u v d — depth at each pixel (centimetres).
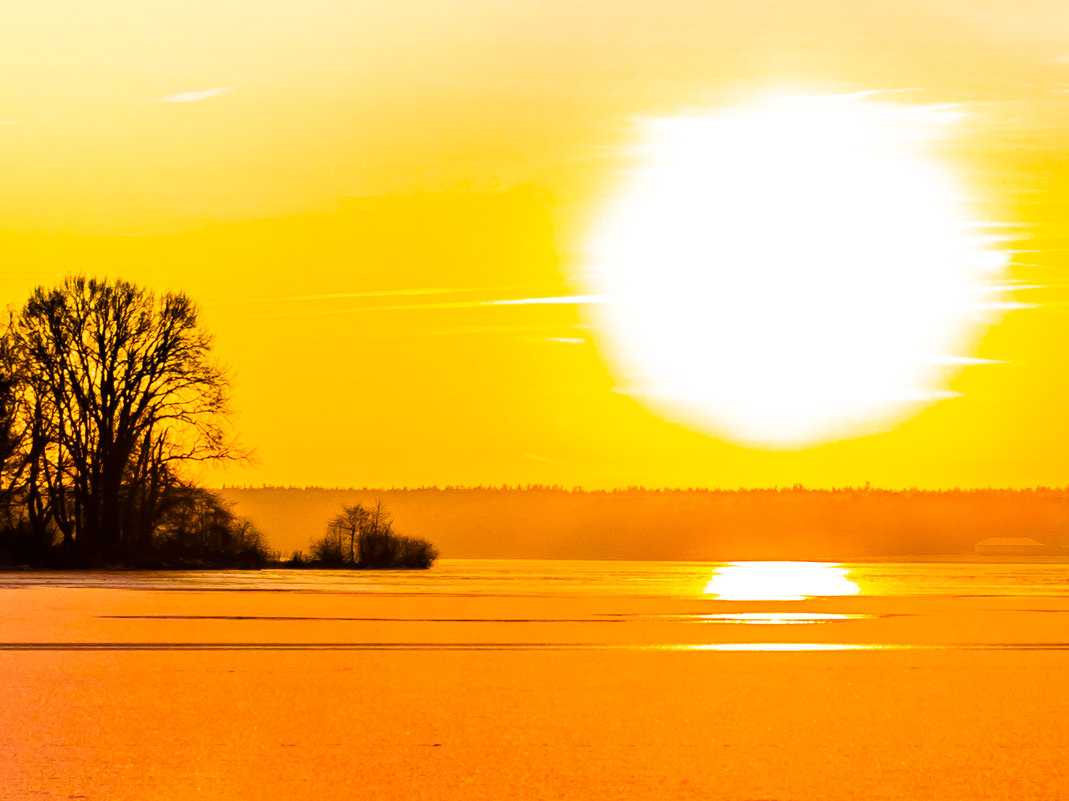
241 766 6338
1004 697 8800
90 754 6600
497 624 14850
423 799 5675
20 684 9094
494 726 7506
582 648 12031
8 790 5794
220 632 13200
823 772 6288
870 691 9081
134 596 19300
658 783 6019
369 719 7706
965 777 6200
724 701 8556
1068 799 5756
